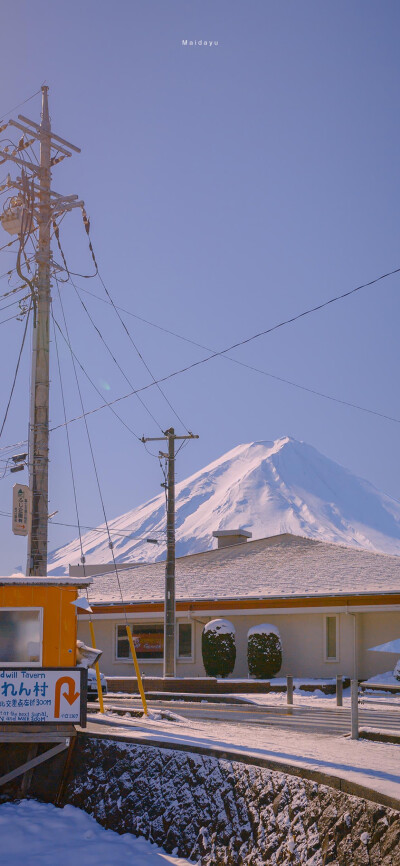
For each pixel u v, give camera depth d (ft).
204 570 137.59
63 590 50.85
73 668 49.98
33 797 51.60
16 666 49.67
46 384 72.28
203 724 61.21
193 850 40.93
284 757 40.14
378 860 29.58
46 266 75.00
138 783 46.16
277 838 35.99
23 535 69.31
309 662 119.03
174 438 112.37
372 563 127.44
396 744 48.52
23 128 77.00
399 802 29.60
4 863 41.16
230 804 40.09
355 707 51.39
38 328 73.67
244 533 154.81
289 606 119.75
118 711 68.44
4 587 50.42
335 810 33.32
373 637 116.67
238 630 124.47
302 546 140.46
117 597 133.49
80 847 43.29
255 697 94.27
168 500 112.27
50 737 49.47
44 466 70.54
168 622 109.60
